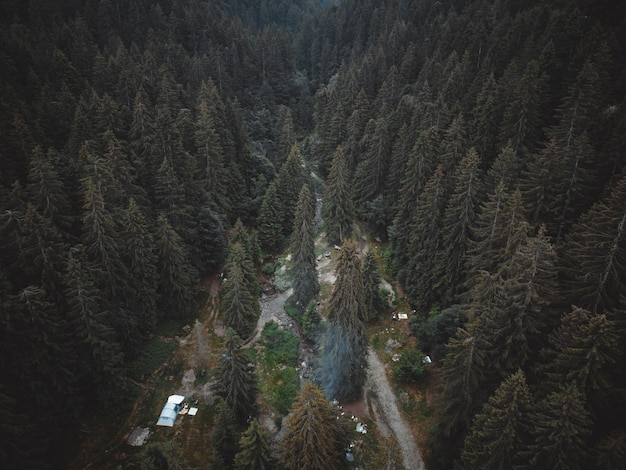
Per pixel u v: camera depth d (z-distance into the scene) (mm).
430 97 64438
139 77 67812
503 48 63500
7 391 27641
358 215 66375
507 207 32344
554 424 19375
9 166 40219
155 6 105062
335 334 33906
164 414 34875
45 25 85625
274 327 46531
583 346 21078
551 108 48156
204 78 87312
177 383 38625
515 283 25344
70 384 31219
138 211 38719
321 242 62906
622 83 43875
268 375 40406
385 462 32031
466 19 85312
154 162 47406
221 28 113625
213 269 52750
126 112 55594
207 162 54688
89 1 96375
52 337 29578
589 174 34656
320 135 88562
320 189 78625
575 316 22656
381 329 44875
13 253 30625
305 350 44125
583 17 55469
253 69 103500
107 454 32031
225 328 45375
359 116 71688
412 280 45500
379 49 97250
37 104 53750
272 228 60312
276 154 82938
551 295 25391
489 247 33531
